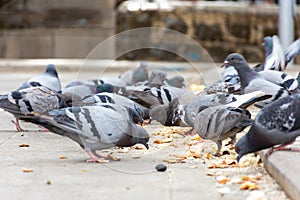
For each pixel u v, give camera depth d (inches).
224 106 404.5
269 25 1387.8
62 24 1535.4
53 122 370.6
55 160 388.2
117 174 350.0
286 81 507.5
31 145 442.3
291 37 1135.0
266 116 350.3
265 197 305.0
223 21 1384.1
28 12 1544.0
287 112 347.3
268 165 349.7
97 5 1531.7
